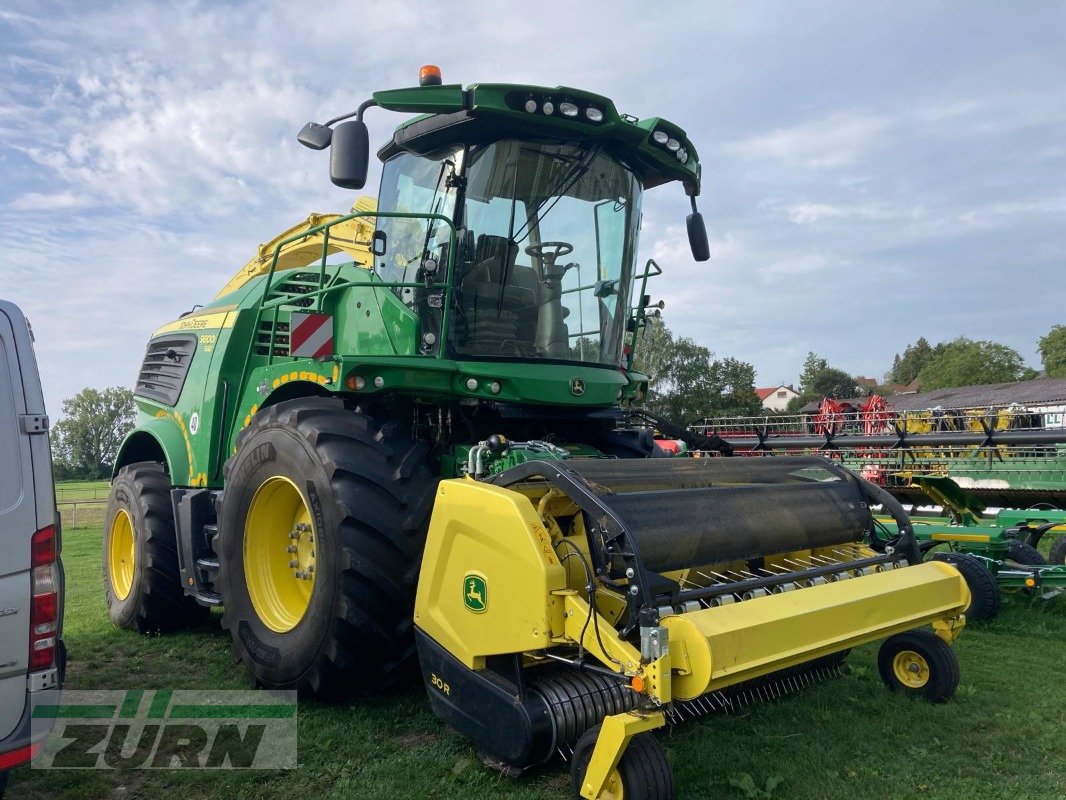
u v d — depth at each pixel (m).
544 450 3.92
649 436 5.57
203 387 6.24
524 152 4.72
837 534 4.25
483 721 3.29
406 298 4.82
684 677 2.84
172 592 6.35
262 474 4.66
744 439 10.62
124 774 3.68
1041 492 8.70
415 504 4.17
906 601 3.77
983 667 4.98
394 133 4.99
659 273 5.69
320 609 4.14
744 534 3.71
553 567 3.10
